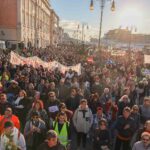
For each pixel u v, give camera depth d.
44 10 104.19
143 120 10.92
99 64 29.52
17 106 11.01
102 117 10.51
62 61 31.45
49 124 9.08
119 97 15.30
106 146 9.12
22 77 15.38
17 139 7.31
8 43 60.03
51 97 10.84
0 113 10.32
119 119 9.41
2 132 7.56
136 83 18.08
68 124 8.93
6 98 11.52
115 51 51.88
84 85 16.16
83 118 10.22
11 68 20.19
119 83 16.39
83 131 10.27
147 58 30.36
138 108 10.58
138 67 26.55
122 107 11.66
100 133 9.21
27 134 8.49
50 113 10.12
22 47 55.25
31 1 77.56
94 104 11.72
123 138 9.33
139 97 15.05
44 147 6.57
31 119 8.62
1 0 62.66
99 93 15.01
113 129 9.48
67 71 19.73
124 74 20.88
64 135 8.77
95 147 9.26
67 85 14.20
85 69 23.58
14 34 63.38
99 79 16.17
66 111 10.42
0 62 22.12
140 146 7.43
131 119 9.38
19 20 63.19
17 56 21.16
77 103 11.95
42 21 100.25
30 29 76.81
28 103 11.10
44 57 36.56
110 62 31.34
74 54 52.06
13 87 12.82
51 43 127.88
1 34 63.09
